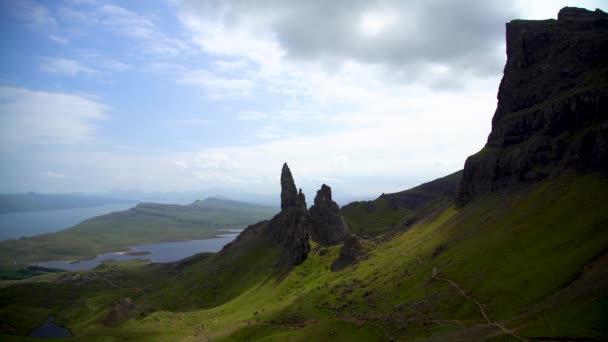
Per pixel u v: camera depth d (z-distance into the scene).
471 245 179.50
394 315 148.62
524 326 106.69
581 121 196.62
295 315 184.75
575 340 92.12
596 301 102.12
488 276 145.00
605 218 136.62
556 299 112.38
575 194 165.62
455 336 115.25
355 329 149.00
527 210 180.12
